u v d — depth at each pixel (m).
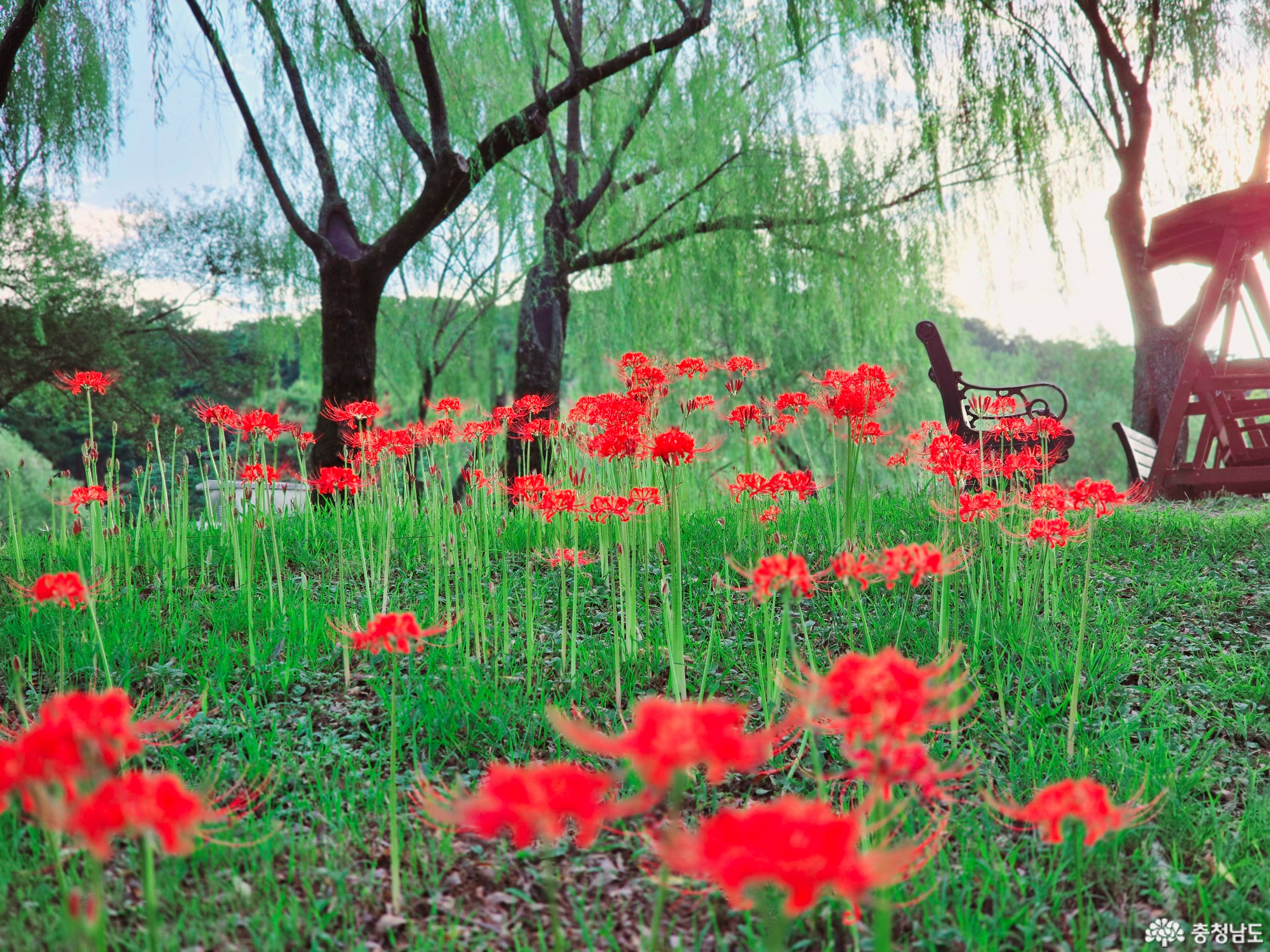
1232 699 4.06
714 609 4.46
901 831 2.91
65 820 1.64
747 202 12.78
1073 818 2.73
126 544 5.57
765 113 12.91
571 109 13.52
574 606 4.34
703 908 2.72
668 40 11.67
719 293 13.26
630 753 1.46
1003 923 2.54
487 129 13.38
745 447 5.65
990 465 5.14
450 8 10.99
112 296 18.58
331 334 10.64
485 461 6.37
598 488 5.72
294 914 2.54
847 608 4.94
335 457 10.51
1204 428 9.54
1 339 16.92
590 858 2.99
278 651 4.55
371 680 4.20
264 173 12.84
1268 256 9.17
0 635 4.55
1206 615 5.02
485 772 3.51
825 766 3.53
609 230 12.91
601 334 15.04
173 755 3.54
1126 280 13.15
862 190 12.93
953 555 3.18
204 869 2.81
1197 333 8.81
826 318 14.89
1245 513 7.43
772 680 3.69
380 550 5.76
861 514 5.97
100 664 4.27
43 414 20.31
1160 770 3.32
